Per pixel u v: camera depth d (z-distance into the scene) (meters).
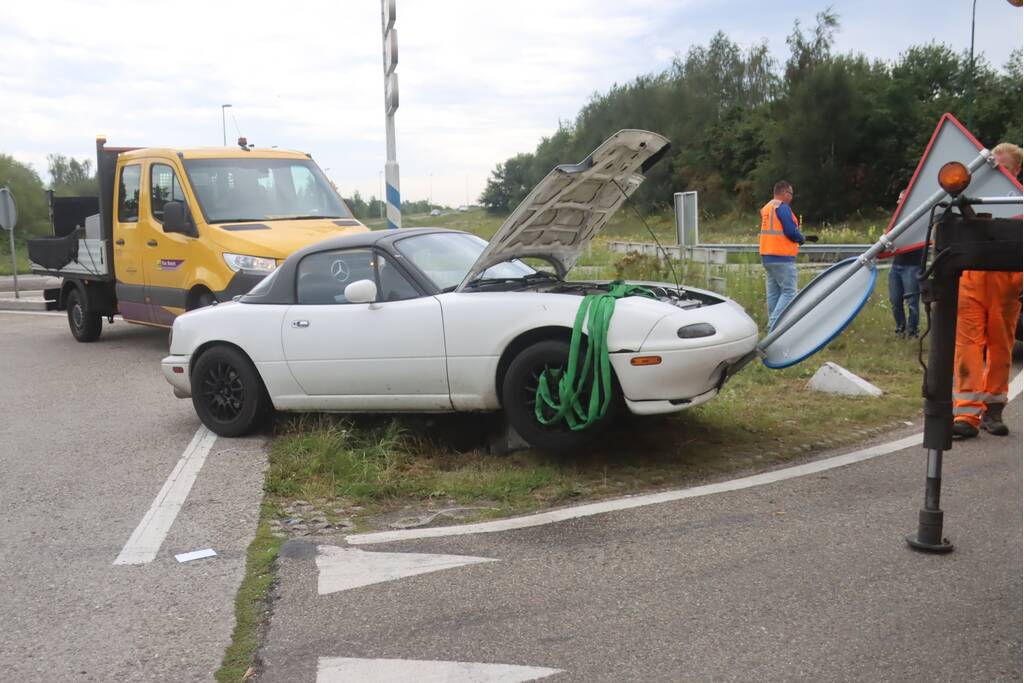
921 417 7.09
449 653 3.57
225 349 7.11
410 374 6.20
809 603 3.86
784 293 10.94
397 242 6.66
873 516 4.87
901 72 51.41
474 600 4.04
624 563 4.38
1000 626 3.58
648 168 6.49
